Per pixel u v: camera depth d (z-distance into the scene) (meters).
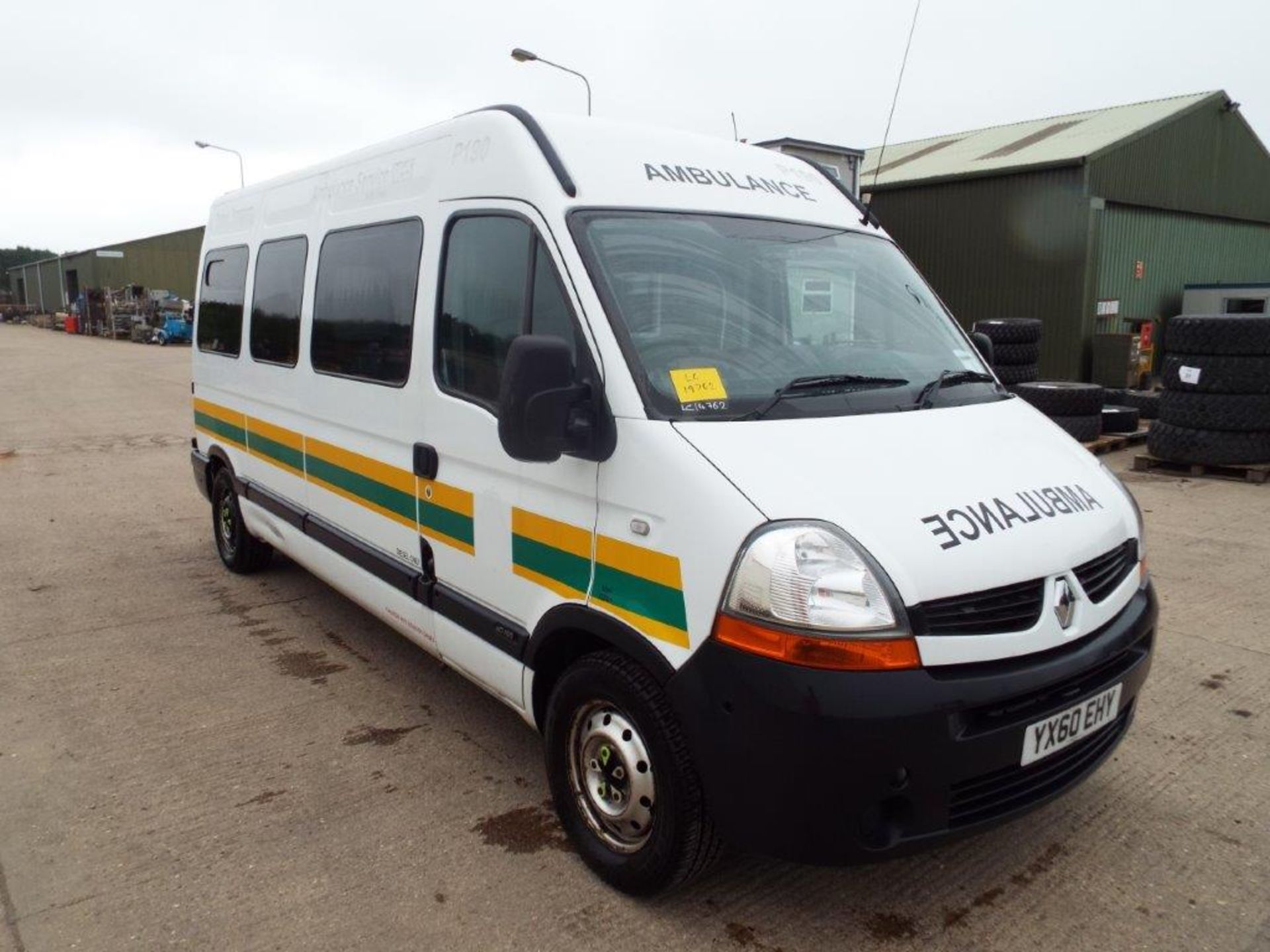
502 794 3.64
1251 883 3.08
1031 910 2.96
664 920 2.91
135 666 4.89
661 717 2.72
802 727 2.38
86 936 2.83
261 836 3.35
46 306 70.06
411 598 3.98
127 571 6.56
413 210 3.90
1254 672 4.70
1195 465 9.30
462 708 4.39
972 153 18.69
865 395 3.13
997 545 2.61
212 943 2.81
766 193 3.69
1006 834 3.35
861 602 2.40
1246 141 19.41
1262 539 7.06
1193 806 3.52
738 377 2.98
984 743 2.48
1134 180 16.55
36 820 3.45
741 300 3.20
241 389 5.82
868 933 2.86
